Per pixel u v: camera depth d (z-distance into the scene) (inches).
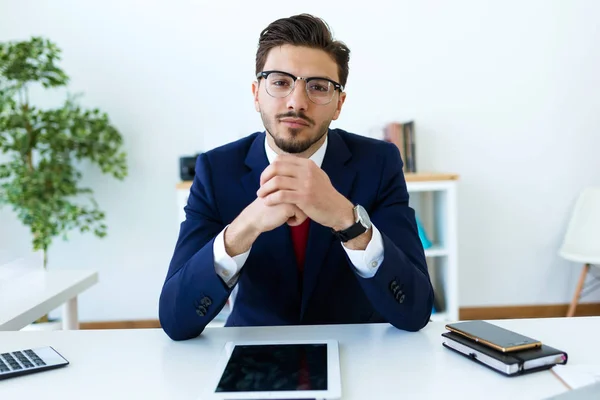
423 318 39.0
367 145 48.9
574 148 113.5
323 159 46.7
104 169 102.0
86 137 97.3
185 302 37.3
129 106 111.1
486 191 113.7
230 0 109.6
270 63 41.0
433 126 112.2
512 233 114.8
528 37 111.3
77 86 110.1
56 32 109.2
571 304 113.6
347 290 45.9
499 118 112.5
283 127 41.0
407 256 42.9
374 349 35.4
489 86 111.9
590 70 112.3
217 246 37.8
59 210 98.4
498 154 113.2
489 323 36.6
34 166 107.7
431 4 110.2
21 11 108.7
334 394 27.3
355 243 37.5
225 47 110.6
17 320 43.4
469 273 115.1
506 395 27.9
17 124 93.8
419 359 33.4
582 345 34.8
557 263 115.5
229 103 111.5
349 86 111.3
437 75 111.4
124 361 34.3
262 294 45.4
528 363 30.5
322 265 44.7
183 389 29.8
